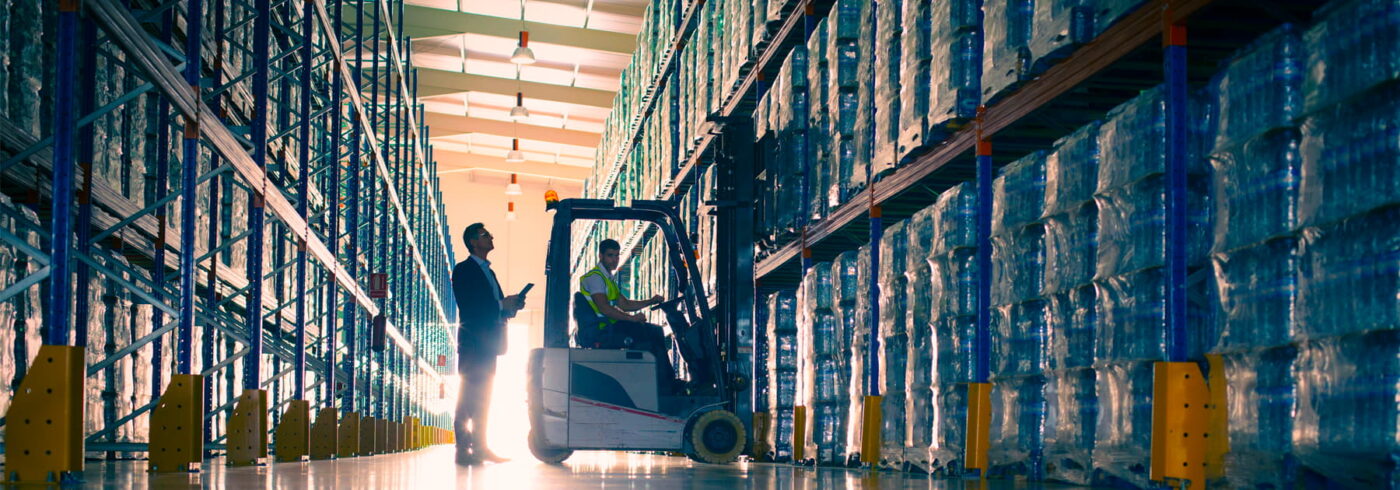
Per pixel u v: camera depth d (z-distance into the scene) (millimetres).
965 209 6441
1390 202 3373
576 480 6668
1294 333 3930
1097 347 5109
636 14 28234
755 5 10883
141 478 6086
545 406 9594
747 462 10617
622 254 20625
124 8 5430
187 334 6738
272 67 12172
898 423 7488
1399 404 3373
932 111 6766
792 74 9719
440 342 34688
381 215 18516
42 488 4719
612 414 9609
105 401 8812
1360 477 3512
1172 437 4477
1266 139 4066
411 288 23594
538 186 47031
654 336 9883
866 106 8250
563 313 9648
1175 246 4566
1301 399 3855
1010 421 5934
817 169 9211
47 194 7340
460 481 6477
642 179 18953
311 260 15812
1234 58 4367
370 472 7777
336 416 12367
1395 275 3383
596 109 35562
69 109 4926
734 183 10891
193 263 6789
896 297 7547
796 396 9922
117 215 8352
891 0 7668
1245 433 4191
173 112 9805
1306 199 3816
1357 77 3525
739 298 10594
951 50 6539
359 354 17172
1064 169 5449
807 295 9477
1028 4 5938
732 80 11641
